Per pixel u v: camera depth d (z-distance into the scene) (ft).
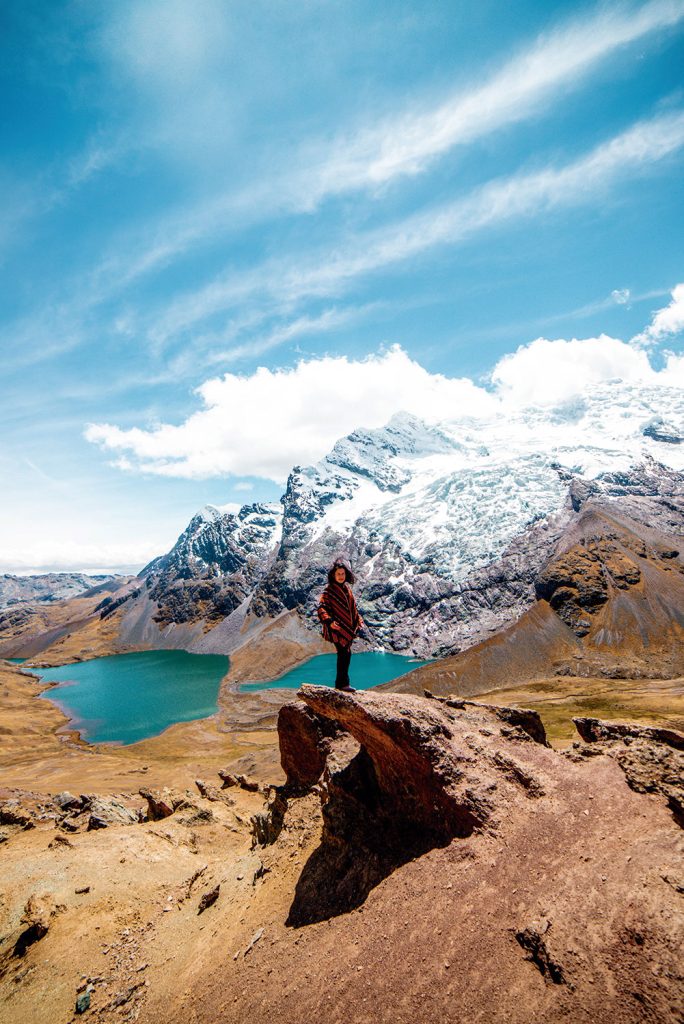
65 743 573.74
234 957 50.62
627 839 36.09
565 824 39.17
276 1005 39.88
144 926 68.80
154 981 54.29
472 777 44.19
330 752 68.28
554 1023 26.66
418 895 39.91
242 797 166.81
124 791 321.11
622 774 42.83
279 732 78.43
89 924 70.08
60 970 61.82
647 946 28.04
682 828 35.88
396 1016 32.30
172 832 107.86
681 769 40.93
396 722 46.57
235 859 78.74
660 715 399.65
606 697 489.26
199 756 483.92
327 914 47.21
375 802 52.75
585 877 33.99
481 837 40.57
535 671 654.53
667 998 25.53
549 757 47.78
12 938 70.23
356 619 51.57
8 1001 59.26
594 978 27.78
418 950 35.60
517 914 33.55
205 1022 43.57
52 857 91.09
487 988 30.35
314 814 66.23
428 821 45.68
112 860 89.81
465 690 629.10
